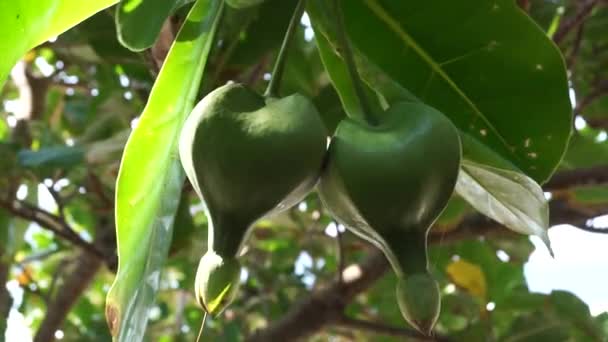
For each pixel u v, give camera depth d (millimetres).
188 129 814
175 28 1061
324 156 814
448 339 1792
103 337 2074
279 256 2225
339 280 1759
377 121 829
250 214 801
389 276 2021
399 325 2016
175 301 2494
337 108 1190
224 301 795
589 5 1473
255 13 1023
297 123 807
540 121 981
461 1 959
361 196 800
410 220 801
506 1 954
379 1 969
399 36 981
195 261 1758
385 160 801
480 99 987
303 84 1379
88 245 1760
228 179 797
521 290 1866
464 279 1865
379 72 917
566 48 1698
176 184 900
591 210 1729
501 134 990
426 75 990
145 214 897
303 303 1771
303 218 2100
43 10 823
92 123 1778
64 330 2209
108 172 1679
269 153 798
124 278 891
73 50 1588
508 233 1696
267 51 1049
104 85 1755
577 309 1749
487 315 1826
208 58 894
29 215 1712
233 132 802
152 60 1259
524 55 967
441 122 820
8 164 1595
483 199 977
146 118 887
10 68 823
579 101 1796
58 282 2473
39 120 2016
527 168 992
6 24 817
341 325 1758
